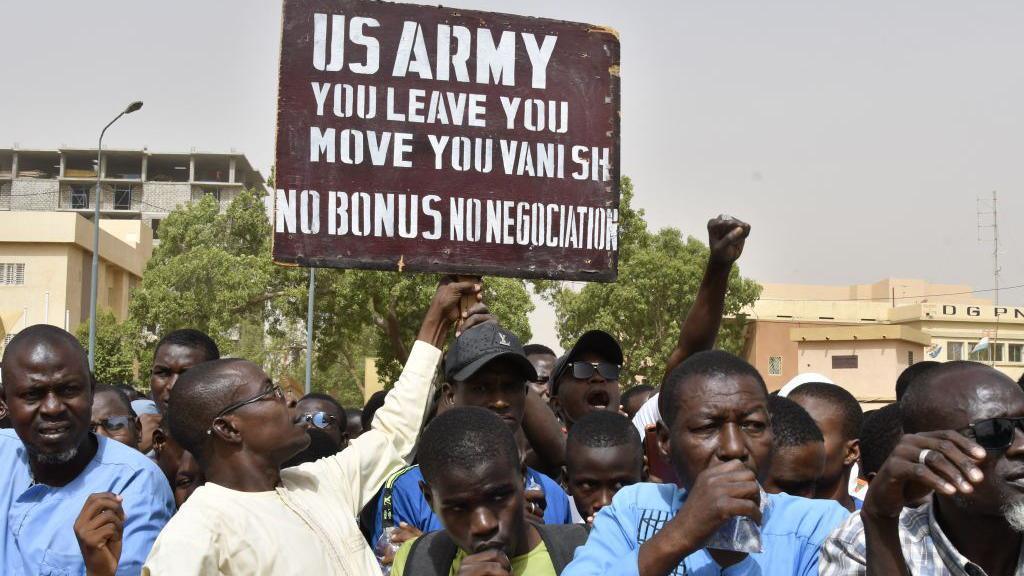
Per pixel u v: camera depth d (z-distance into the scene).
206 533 2.98
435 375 4.15
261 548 3.06
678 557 2.45
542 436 5.02
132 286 53.81
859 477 5.63
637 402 6.82
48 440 3.64
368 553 3.43
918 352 42.94
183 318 34.41
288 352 35.09
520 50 4.30
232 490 3.23
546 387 6.31
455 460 2.97
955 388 2.51
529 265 4.24
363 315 30.53
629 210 34.34
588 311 35.06
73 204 89.19
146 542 3.63
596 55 4.38
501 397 4.23
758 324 48.62
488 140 4.24
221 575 2.99
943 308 53.75
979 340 53.50
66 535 3.64
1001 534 2.54
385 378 32.34
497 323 4.32
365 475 3.78
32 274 43.72
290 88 4.09
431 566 3.22
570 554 3.21
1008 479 2.37
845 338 42.50
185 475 4.51
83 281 46.22
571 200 4.30
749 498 2.41
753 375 2.72
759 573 2.74
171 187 90.38
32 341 3.70
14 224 43.44
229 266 34.25
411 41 4.20
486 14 4.27
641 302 33.59
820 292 63.66
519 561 3.16
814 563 2.78
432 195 4.17
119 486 3.76
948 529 2.60
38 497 3.77
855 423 4.64
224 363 3.41
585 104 4.35
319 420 5.18
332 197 4.08
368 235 4.10
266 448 3.29
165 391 5.18
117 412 5.19
